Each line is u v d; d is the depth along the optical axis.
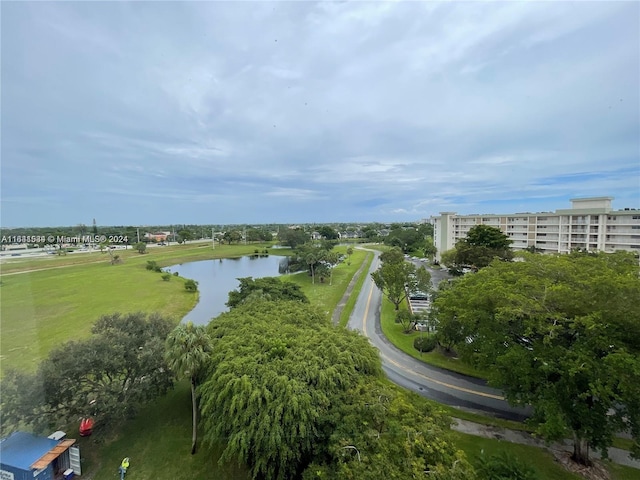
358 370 19.28
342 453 13.38
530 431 19.77
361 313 44.16
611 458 17.73
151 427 21.23
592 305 17.08
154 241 154.12
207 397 17.44
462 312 22.69
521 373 17.50
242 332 22.50
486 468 14.77
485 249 54.94
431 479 11.88
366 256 104.62
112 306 46.62
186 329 19.92
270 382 16.83
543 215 65.94
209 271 86.88
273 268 91.75
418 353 31.19
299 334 22.14
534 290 19.39
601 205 60.19
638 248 53.97
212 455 18.84
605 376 15.08
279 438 14.87
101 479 17.23
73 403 18.34
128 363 20.70
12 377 10.11
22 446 13.15
